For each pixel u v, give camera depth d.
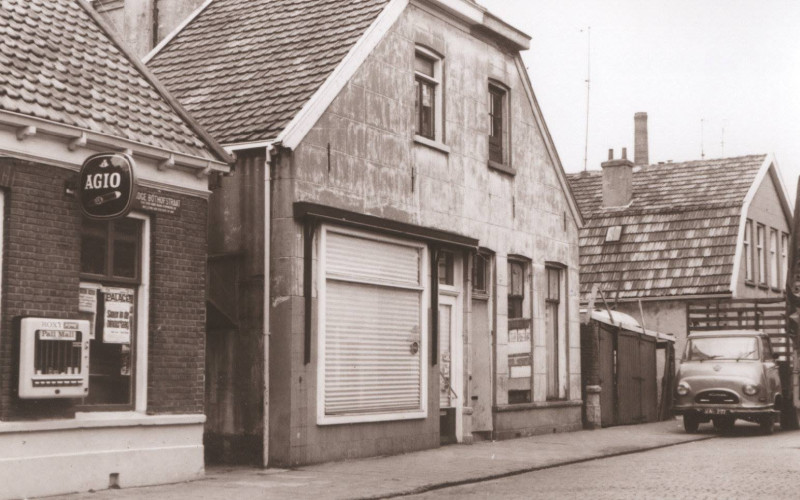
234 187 15.62
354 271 16.55
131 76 14.32
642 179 36.53
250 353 15.35
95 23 14.84
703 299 31.77
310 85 16.20
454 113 19.58
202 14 19.61
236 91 16.80
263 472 14.51
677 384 23.05
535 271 22.31
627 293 32.75
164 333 13.52
